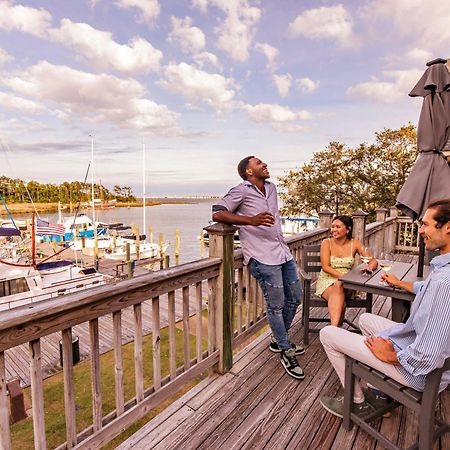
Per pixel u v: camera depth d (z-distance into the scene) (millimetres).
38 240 24047
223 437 1761
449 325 1151
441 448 1660
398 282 2086
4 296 10781
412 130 16047
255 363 2568
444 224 1262
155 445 1703
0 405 1148
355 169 17672
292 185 19672
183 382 2076
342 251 2873
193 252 25078
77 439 1466
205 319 8391
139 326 1742
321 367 2510
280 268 2350
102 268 17125
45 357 6762
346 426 1776
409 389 1379
